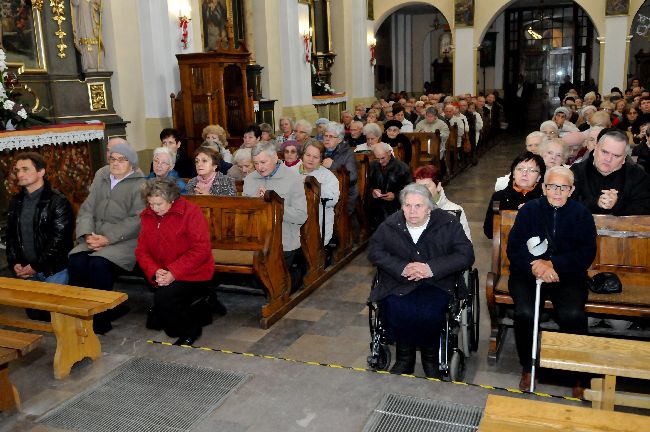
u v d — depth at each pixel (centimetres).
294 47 1423
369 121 1110
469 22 1914
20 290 354
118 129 941
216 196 486
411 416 281
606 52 1811
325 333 445
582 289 342
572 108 1302
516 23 2395
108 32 941
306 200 518
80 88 902
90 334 344
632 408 315
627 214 392
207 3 1167
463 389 302
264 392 307
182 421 285
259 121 1254
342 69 1777
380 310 359
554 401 287
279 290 476
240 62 1030
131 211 464
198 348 361
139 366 340
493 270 390
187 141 996
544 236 344
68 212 450
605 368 253
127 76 972
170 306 410
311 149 558
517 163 425
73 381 326
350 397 299
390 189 630
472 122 1308
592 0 1803
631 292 363
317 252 546
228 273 476
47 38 862
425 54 2528
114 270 475
